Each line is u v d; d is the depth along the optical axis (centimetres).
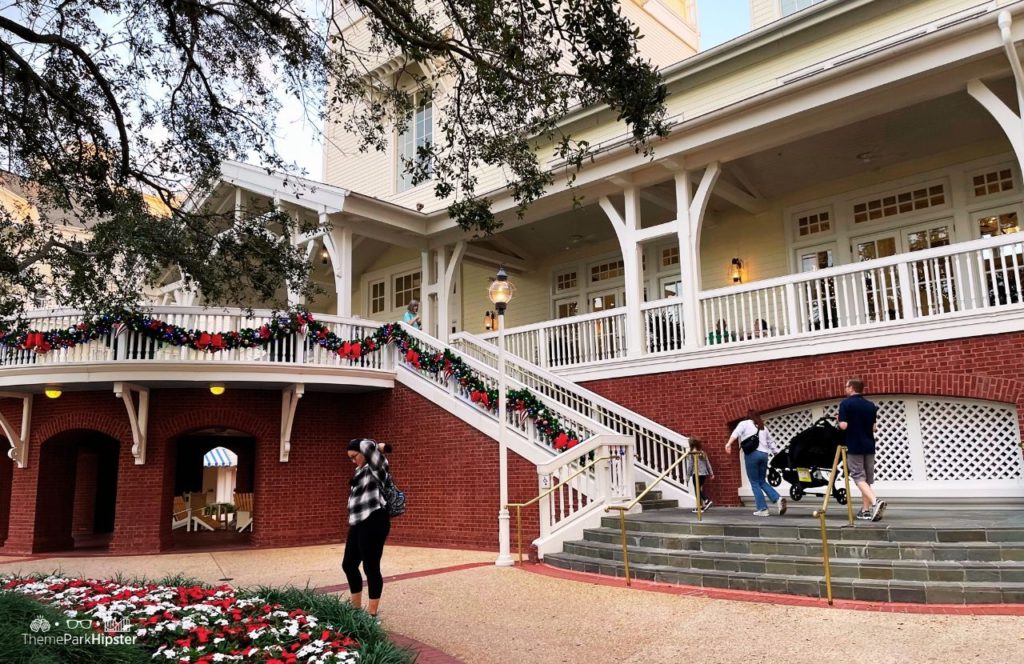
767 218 1573
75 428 1371
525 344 1553
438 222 1705
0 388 1326
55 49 857
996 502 1009
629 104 784
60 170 918
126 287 1002
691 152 1288
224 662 488
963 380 1013
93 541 1697
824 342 1138
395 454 1402
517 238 1844
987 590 666
